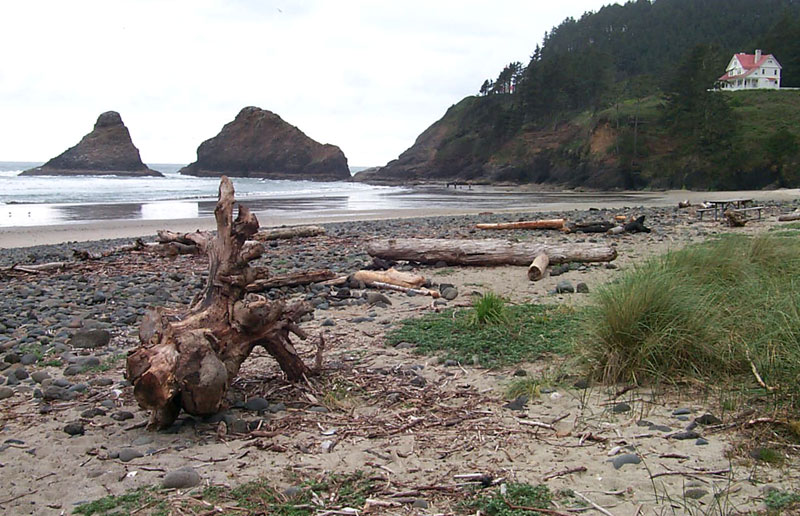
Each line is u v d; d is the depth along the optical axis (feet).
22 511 10.27
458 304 25.57
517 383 15.61
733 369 15.37
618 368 15.60
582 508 9.78
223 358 14.70
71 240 65.62
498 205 119.96
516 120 309.22
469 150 331.77
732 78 299.38
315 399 15.30
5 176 329.93
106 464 12.08
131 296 29.91
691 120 217.56
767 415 12.87
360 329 22.30
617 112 243.60
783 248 25.88
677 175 208.33
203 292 16.35
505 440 12.61
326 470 11.46
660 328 15.93
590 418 13.52
